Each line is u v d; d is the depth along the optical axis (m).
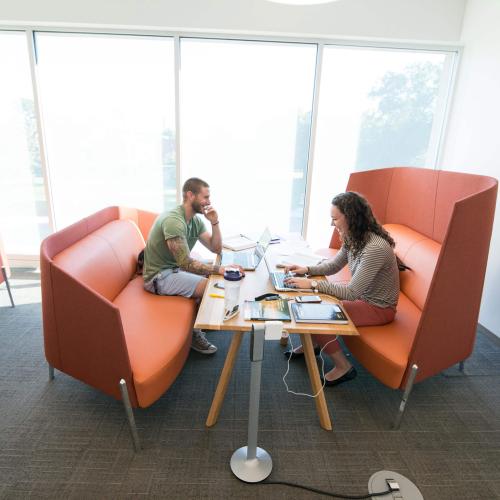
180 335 1.87
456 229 1.55
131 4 2.89
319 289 1.82
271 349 2.49
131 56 3.21
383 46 3.17
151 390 1.61
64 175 3.53
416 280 2.30
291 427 1.82
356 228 1.89
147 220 2.92
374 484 1.54
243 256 2.29
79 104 3.33
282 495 1.48
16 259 3.74
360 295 1.83
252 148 3.52
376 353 1.80
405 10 2.97
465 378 2.23
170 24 2.94
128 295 2.26
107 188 3.59
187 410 1.91
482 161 2.81
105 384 1.64
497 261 2.62
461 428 1.85
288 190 3.66
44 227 3.68
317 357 2.38
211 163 3.55
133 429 1.61
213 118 3.41
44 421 1.81
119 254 2.35
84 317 1.55
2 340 2.47
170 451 1.66
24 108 3.32
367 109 3.40
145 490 1.48
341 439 1.76
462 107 3.11
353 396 2.06
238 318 1.53
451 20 3.01
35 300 3.03
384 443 1.75
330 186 3.62
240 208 3.71
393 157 3.55
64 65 3.23
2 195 3.56
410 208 2.75
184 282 2.26
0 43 3.16
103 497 1.45
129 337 1.80
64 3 2.88
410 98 3.39
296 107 3.40
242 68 3.28
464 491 1.52
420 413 1.94
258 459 1.59
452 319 1.76
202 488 1.50
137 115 3.37
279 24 2.96
